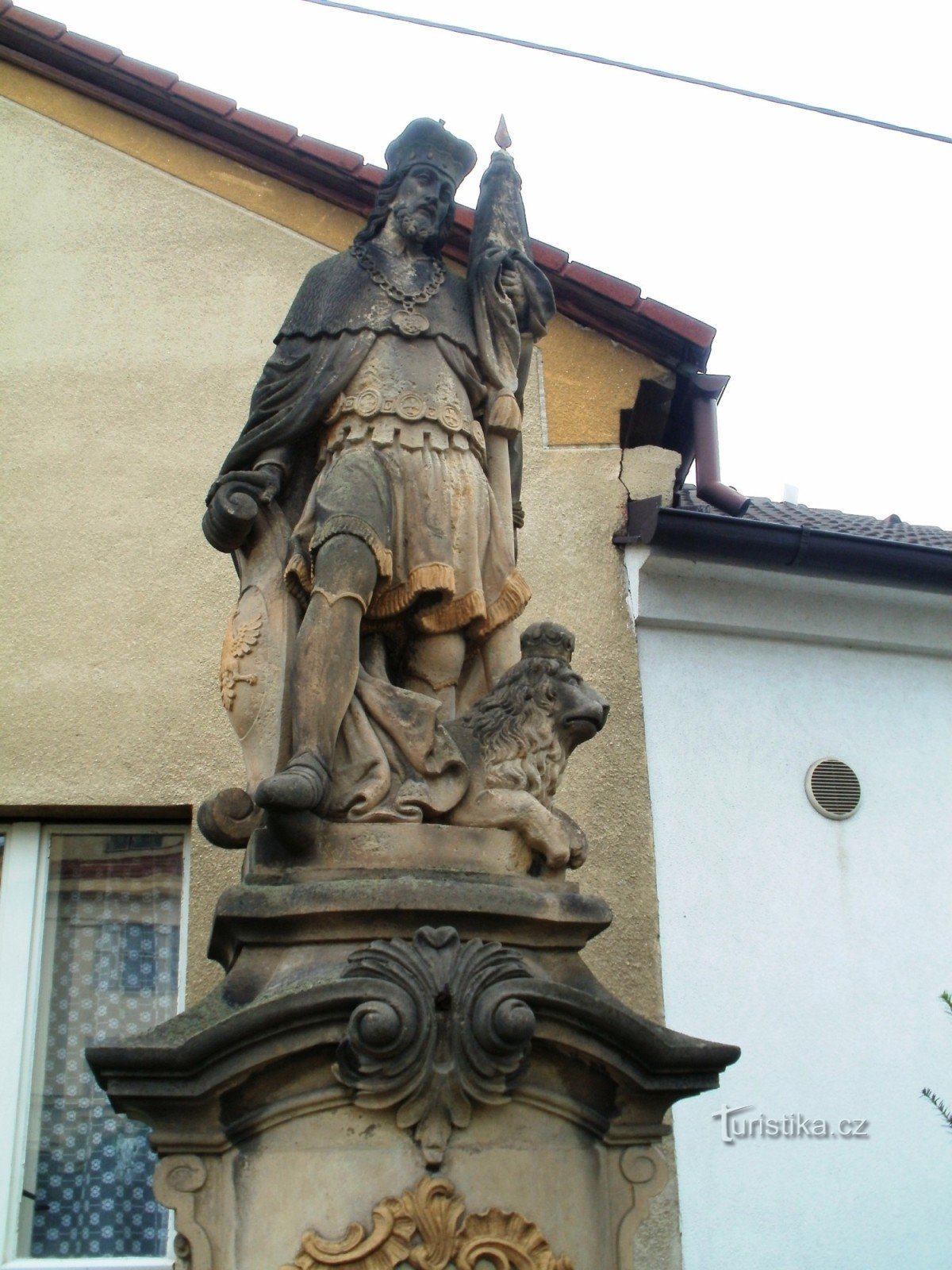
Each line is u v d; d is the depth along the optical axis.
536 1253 3.02
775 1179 5.75
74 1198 5.58
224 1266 2.92
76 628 6.36
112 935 5.99
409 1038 2.96
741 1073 5.89
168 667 6.27
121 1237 5.54
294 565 3.60
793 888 6.27
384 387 3.77
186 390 6.91
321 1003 2.93
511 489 4.12
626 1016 3.14
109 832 6.17
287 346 3.91
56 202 7.40
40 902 6.01
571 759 6.14
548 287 4.16
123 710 6.18
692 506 8.15
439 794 3.40
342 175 7.24
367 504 3.57
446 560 3.64
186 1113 2.95
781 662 6.70
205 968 5.71
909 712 6.81
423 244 4.05
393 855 3.29
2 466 6.74
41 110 7.62
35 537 6.57
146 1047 2.86
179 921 6.00
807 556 6.41
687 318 6.83
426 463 3.73
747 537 6.36
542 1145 3.12
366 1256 2.93
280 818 3.20
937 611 6.88
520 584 3.84
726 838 6.27
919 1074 6.10
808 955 6.17
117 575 6.48
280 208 7.32
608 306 6.93
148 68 7.45
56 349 7.02
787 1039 6.00
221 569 6.47
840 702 6.71
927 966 6.31
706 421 6.88
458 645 3.75
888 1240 5.77
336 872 3.25
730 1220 5.64
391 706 3.46
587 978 3.29
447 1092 3.01
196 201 7.35
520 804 3.41
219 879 5.87
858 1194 5.82
